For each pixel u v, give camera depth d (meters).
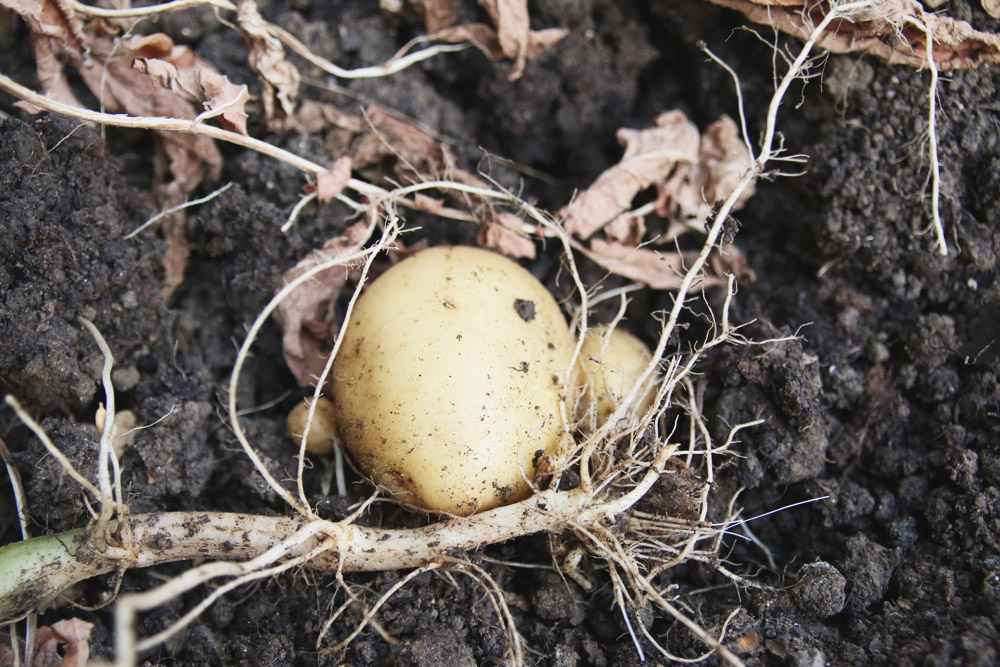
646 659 0.30
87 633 0.29
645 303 0.35
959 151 0.32
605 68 0.36
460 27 0.35
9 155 0.31
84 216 0.31
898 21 0.31
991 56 0.32
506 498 0.29
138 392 0.32
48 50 0.32
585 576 0.31
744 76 0.35
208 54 0.34
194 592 0.31
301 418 0.32
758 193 0.34
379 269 0.34
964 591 0.30
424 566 0.29
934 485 0.32
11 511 0.31
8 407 0.31
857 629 0.30
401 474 0.29
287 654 0.30
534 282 0.32
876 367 0.33
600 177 0.34
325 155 0.34
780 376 0.32
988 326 0.32
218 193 0.33
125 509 0.28
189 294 0.34
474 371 0.29
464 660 0.29
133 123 0.30
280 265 0.33
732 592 0.31
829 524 0.31
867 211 0.33
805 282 0.34
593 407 0.30
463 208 0.34
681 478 0.30
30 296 0.31
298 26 0.35
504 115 0.36
